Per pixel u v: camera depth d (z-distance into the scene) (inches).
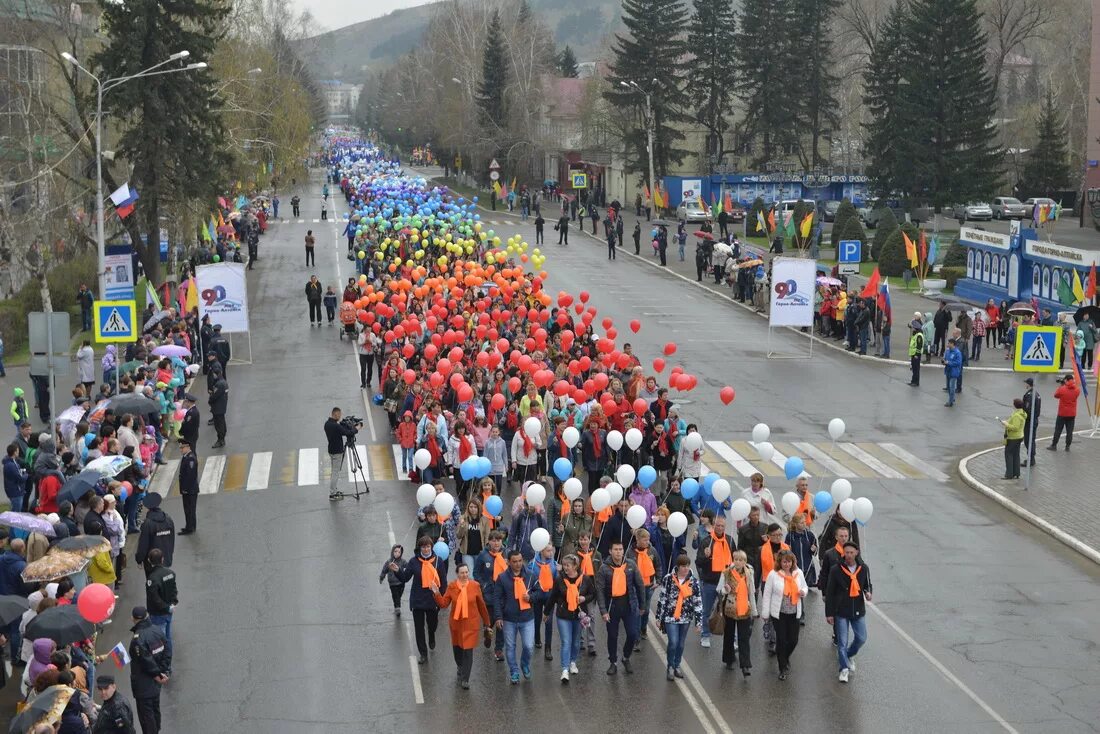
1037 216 3533.5
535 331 1427.2
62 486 927.7
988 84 3474.4
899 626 822.5
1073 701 705.6
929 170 3444.9
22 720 553.6
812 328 1887.3
